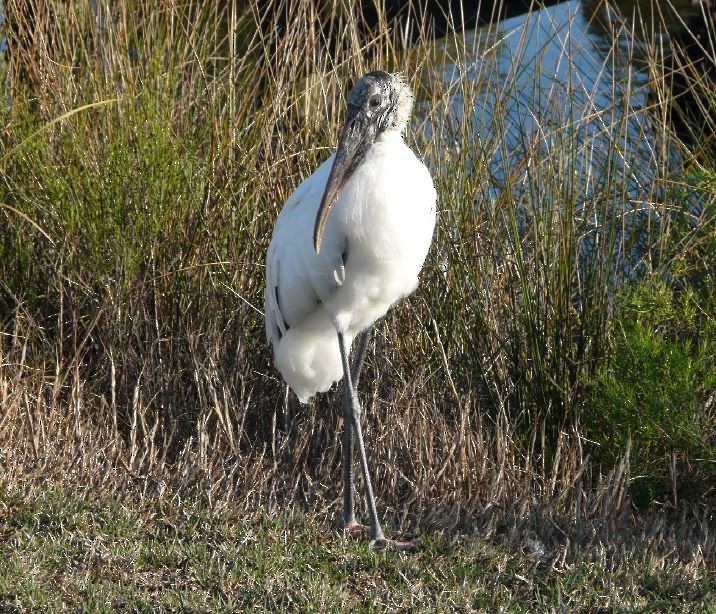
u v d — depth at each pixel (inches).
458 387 386.3
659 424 343.9
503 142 402.0
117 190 389.7
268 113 415.5
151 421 385.1
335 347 343.9
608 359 367.9
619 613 272.1
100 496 329.4
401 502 353.1
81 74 414.9
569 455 357.7
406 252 318.0
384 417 383.2
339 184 308.2
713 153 481.4
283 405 391.5
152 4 423.2
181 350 395.5
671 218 433.4
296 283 324.5
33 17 423.2
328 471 365.4
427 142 417.4
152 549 295.6
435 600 281.0
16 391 369.7
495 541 320.2
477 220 394.3
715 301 377.7
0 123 408.5
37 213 405.7
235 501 339.6
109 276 394.9
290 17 423.5
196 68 425.4
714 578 297.4
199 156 410.0
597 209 408.5
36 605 261.7
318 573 290.0
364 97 310.2
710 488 349.7
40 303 412.5
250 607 269.9
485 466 352.2
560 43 533.3
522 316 376.8
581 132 464.4
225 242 397.7
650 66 458.9
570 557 307.3
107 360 392.8
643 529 327.9
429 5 601.6
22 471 337.7
